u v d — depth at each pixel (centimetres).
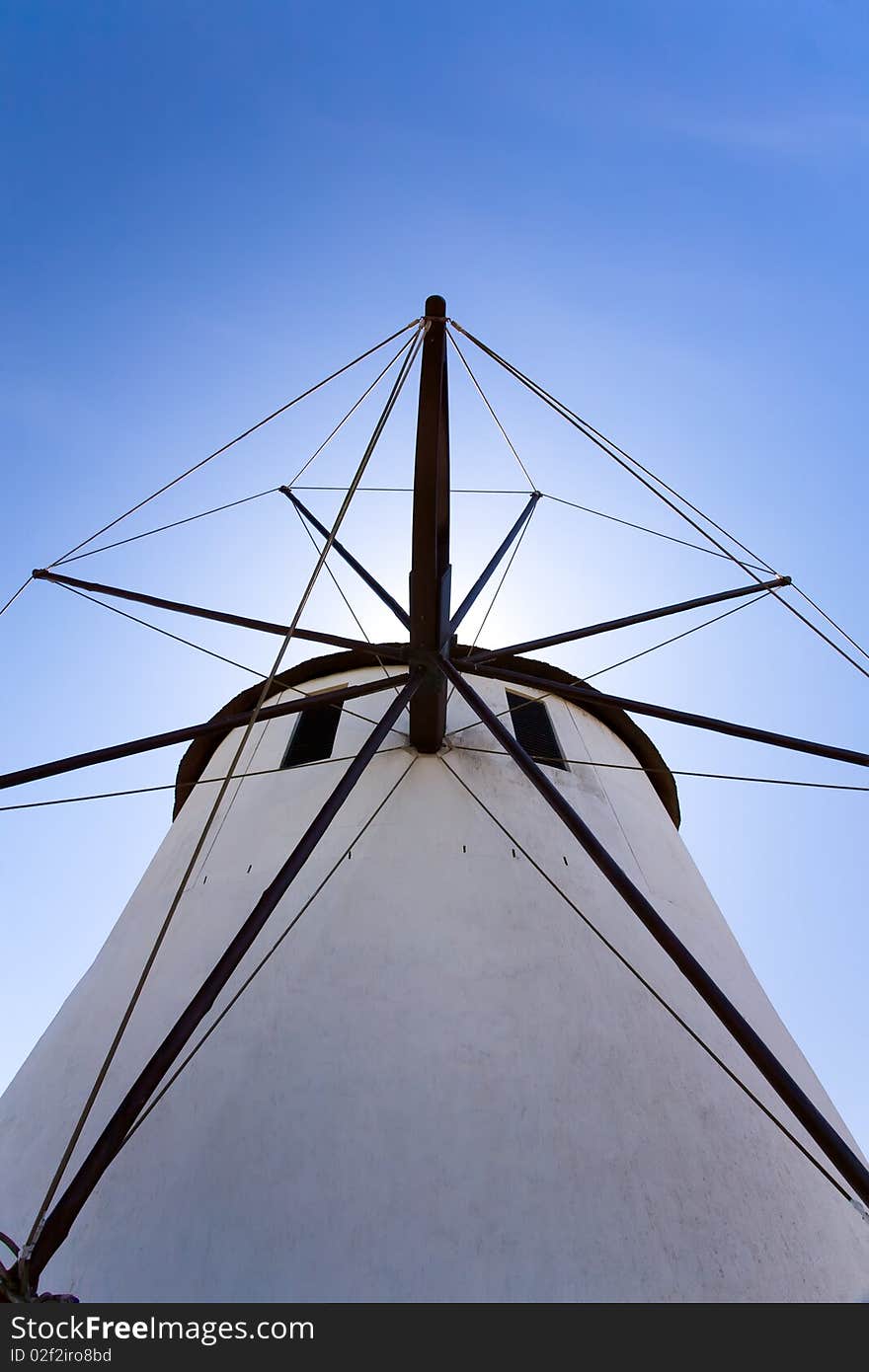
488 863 1005
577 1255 675
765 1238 735
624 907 1022
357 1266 654
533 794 1145
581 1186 720
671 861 1205
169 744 920
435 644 995
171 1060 531
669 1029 891
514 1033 827
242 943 600
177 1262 661
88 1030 911
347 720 1247
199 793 1323
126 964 986
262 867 1017
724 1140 805
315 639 1119
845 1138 934
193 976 899
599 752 1341
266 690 536
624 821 1204
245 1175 711
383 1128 741
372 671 1371
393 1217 683
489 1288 646
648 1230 704
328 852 1005
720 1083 865
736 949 1138
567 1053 823
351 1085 772
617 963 938
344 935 902
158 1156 736
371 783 1104
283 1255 660
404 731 1196
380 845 1012
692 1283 677
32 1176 762
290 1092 768
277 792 1143
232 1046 813
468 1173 715
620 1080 816
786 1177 806
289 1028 820
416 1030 817
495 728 856
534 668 1423
